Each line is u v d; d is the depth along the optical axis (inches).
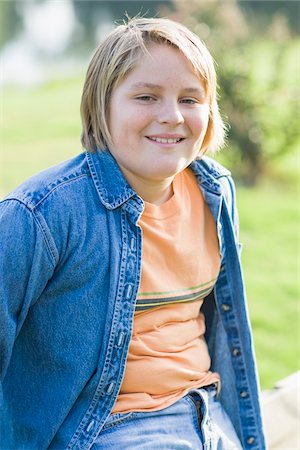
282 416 99.3
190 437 69.9
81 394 66.3
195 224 74.2
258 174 272.2
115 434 66.6
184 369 71.3
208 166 76.8
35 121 361.7
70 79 472.7
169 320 71.3
